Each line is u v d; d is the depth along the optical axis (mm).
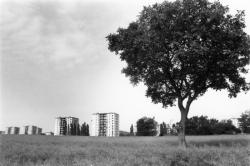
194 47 27000
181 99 33062
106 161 14602
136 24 33719
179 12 29344
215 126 107562
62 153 18234
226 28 28688
